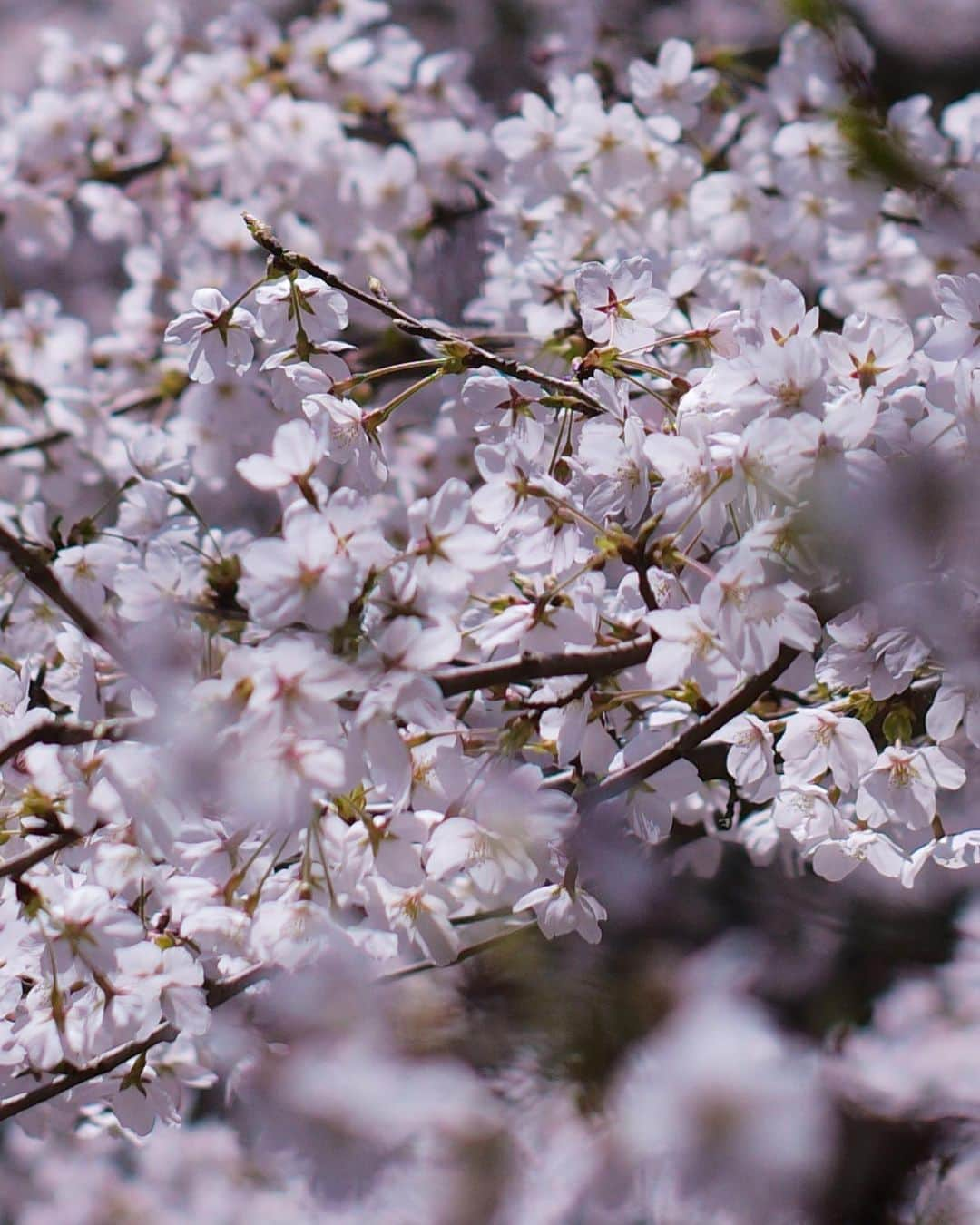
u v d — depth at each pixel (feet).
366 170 9.31
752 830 7.72
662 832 7.23
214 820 7.16
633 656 7.07
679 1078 7.36
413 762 7.13
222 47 9.52
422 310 9.44
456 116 10.05
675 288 7.63
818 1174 7.47
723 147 8.60
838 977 8.08
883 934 8.16
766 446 6.99
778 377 7.09
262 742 6.93
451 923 7.38
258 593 6.93
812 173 8.20
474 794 7.09
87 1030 7.15
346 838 7.12
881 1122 7.77
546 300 7.97
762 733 7.27
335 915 7.12
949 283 7.15
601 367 7.27
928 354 7.14
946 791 7.64
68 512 8.79
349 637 6.96
